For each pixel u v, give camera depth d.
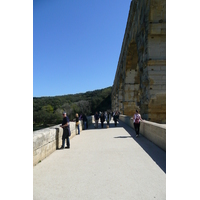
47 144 6.93
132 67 25.44
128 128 16.59
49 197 3.68
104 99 96.06
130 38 20.05
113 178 4.58
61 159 6.41
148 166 5.44
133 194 3.73
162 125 8.45
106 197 3.63
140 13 14.43
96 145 8.77
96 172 5.04
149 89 12.05
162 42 12.20
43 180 4.55
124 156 6.60
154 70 12.14
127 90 26.56
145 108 12.88
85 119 16.75
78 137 11.66
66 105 77.19
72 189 4.02
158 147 7.95
